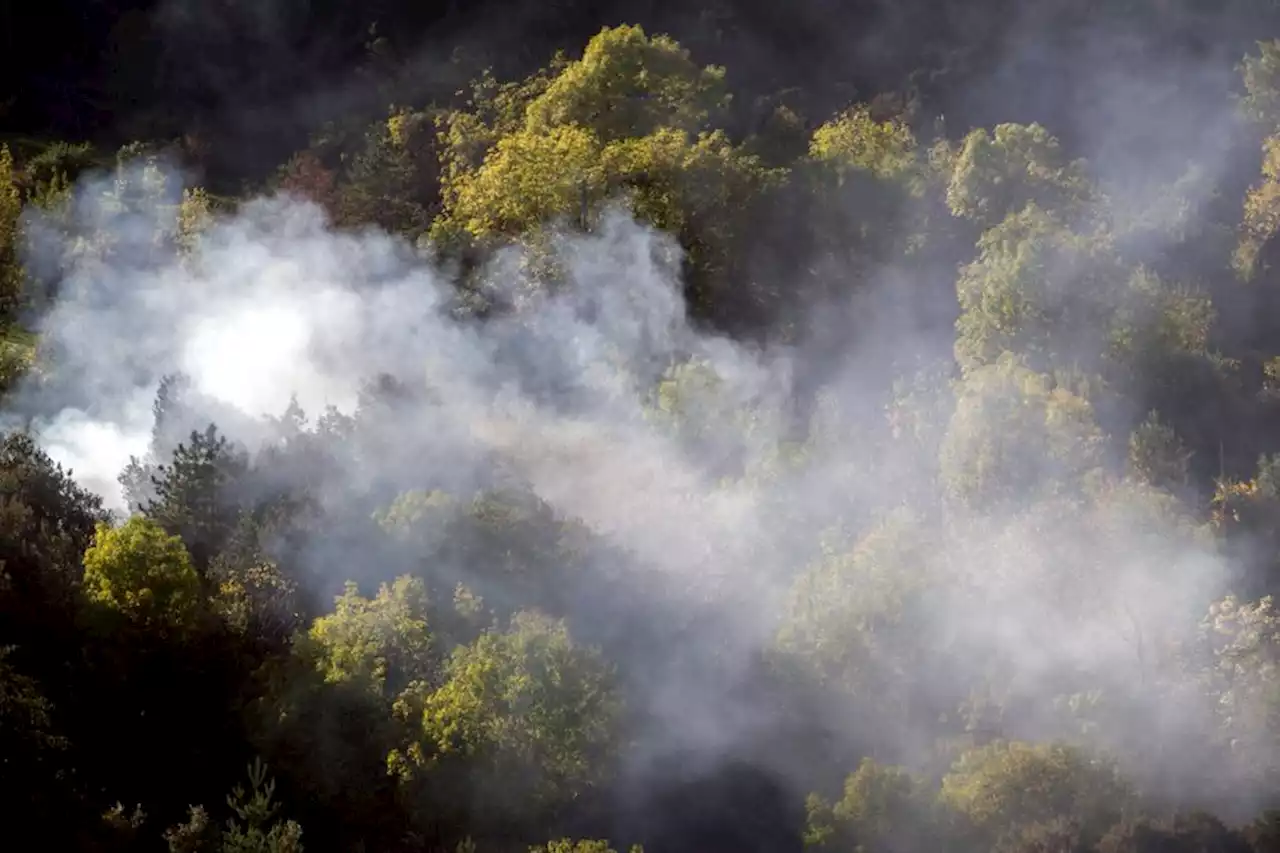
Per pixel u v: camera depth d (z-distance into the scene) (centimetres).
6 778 4444
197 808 4656
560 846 4747
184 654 5066
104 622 4975
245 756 5000
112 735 4947
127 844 4612
